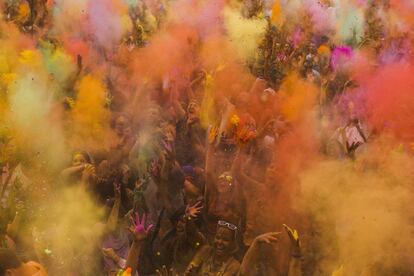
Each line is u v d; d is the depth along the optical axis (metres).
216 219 6.89
